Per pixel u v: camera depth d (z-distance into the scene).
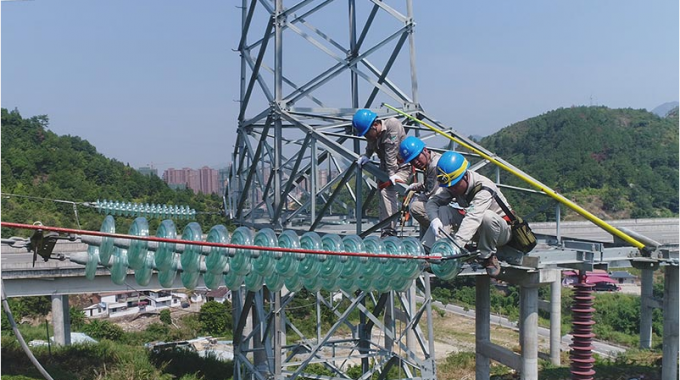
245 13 16.84
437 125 14.16
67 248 26.14
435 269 7.81
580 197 71.75
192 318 37.81
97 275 20.72
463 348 33.25
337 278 7.42
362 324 17.09
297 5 13.79
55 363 18.88
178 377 20.38
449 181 7.46
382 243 7.62
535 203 58.09
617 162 77.19
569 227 35.12
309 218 17.12
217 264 6.68
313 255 7.20
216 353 26.59
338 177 12.36
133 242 6.17
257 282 7.16
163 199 50.97
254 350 15.06
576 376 11.48
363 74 14.24
